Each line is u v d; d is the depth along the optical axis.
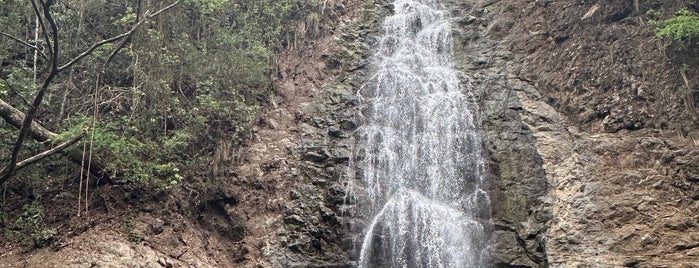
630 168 8.58
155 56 9.68
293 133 9.83
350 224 8.49
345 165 9.32
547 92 10.43
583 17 11.33
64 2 10.13
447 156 9.83
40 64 9.70
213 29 10.91
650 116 9.27
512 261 8.11
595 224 7.98
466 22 12.68
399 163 9.62
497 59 11.49
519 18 12.30
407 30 12.71
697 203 7.88
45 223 7.88
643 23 10.62
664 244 7.53
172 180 8.42
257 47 10.88
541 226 8.27
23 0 9.42
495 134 9.84
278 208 8.57
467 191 9.27
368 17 12.85
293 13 12.35
